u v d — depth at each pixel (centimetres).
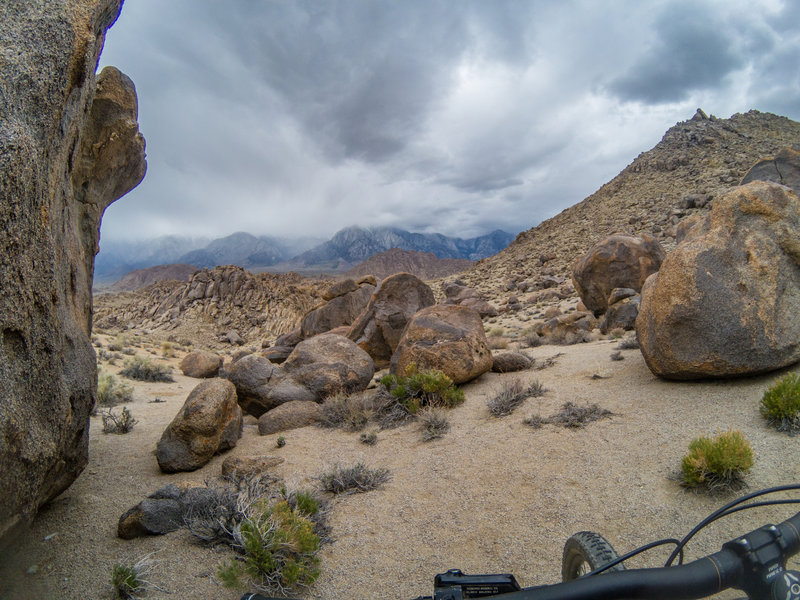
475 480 677
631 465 638
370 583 478
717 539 460
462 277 8344
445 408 1024
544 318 2981
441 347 1184
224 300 6244
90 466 842
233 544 543
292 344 2925
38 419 374
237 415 976
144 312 6244
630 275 2367
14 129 322
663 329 886
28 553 364
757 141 8294
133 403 1482
